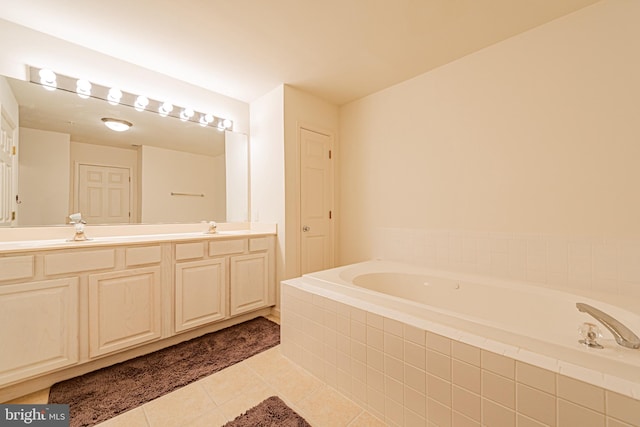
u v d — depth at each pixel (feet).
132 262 5.83
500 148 6.42
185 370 5.50
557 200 5.68
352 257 9.84
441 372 3.59
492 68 6.54
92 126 6.84
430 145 7.71
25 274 4.62
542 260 5.85
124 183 7.33
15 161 5.83
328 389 4.93
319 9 5.39
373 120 9.17
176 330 6.45
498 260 6.47
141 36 6.19
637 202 4.87
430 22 5.77
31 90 6.03
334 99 9.66
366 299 4.84
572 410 2.70
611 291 5.08
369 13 5.50
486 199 6.65
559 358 2.98
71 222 6.46
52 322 4.85
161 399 4.63
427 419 3.72
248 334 7.23
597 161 5.23
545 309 5.08
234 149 9.50
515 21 5.73
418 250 7.97
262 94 9.20
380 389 4.23
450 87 7.29
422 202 7.89
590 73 5.28
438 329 3.73
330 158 9.87
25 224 5.91
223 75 7.97
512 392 3.05
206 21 5.71
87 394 4.74
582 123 5.38
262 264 8.30
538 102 5.89
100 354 5.36
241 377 5.28
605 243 5.16
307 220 9.12
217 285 7.25
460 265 7.10
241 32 6.08
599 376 2.68
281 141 8.58
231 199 9.41
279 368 5.59
